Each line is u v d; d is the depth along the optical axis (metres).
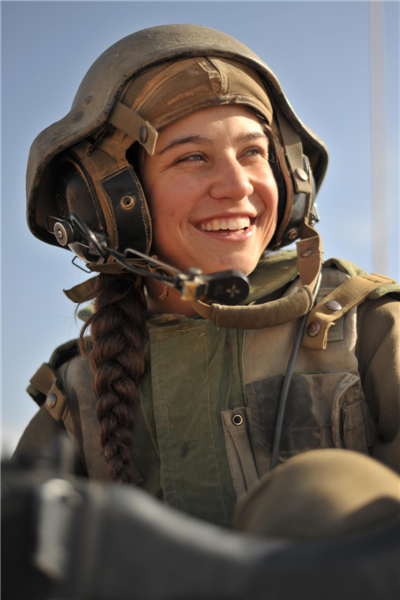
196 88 1.02
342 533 0.41
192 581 0.35
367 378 1.03
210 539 0.37
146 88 1.03
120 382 1.09
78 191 1.07
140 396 1.11
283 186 1.17
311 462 0.49
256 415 1.01
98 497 0.37
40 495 0.36
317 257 1.10
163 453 1.04
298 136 1.20
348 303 1.05
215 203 1.05
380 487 0.45
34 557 0.34
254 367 1.05
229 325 1.00
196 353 1.09
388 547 0.36
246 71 1.08
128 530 0.36
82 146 1.08
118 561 0.35
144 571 0.35
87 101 1.11
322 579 0.35
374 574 0.35
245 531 0.47
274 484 0.49
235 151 1.06
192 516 1.00
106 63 1.11
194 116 1.03
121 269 1.13
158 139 1.05
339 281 1.14
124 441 1.06
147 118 1.03
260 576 0.35
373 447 1.00
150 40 1.08
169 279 0.80
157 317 1.18
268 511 0.45
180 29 1.10
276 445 0.97
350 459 0.49
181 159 1.05
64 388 1.25
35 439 1.28
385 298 1.10
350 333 1.04
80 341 1.20
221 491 1.00
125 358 1.11
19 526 0.36
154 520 0.37
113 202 1.05
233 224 1.06
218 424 1.03
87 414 1.17
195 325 1.12
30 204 1.18
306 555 0.36
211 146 1.04
